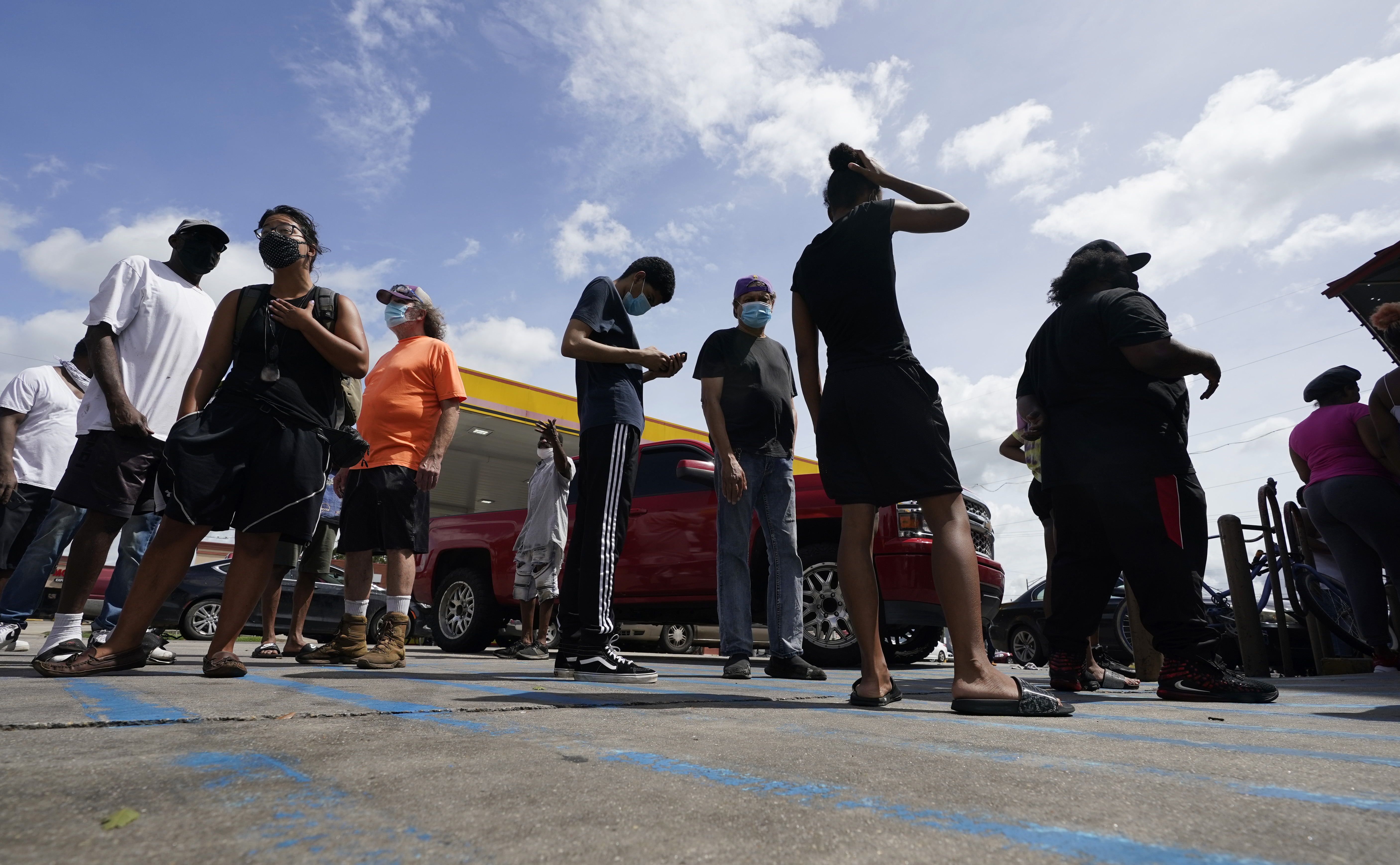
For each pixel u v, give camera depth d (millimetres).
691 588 5297
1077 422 2465
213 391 2303
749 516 3412
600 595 2777
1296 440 4270
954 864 530
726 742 1054
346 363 2367
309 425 2324
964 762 918
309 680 2109
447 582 6629
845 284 1930
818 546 4840
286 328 2330
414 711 1351
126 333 2701
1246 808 696
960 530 1770
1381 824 644
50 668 2098
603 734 1121
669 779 789
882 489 1824
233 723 1162
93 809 639
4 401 3758
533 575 4988
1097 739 1162
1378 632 4016
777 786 762
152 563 2230
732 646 3275
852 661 4656
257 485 2229
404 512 3047
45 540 3311
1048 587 2770
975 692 1608
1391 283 7926
